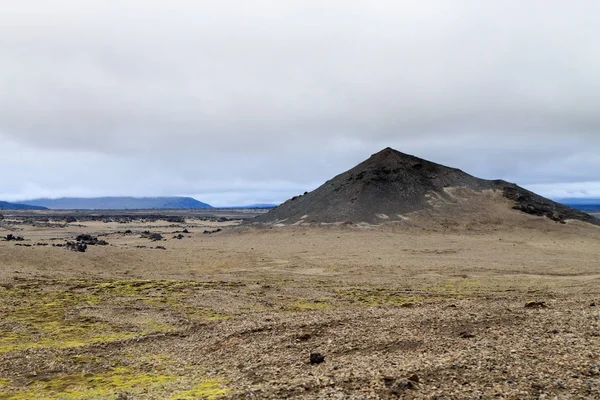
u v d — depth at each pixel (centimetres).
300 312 4119
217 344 2973
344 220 15650
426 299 5009
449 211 16500
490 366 1980
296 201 19638
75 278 6719
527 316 2934
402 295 5403
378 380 1889
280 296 5441
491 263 8956
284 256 10131
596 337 2308
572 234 14050
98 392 2186
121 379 2422
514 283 6488
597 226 15725
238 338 3014
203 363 2617
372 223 15275
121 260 8750
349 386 1867
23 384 2389
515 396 1670
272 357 2533
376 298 5188
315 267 8662
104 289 5803
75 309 4581
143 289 5859
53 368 2672
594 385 1716
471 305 3688
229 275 7688
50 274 6938
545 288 5788
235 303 4984
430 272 7881
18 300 4931
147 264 8700
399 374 1928
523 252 10900
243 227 17612
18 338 3444
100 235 16712
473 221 15588
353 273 7862
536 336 2419
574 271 7825
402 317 3169
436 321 2948
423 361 2112
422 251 10969
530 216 16325
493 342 2372
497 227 15025
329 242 12669
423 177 19312
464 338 2539
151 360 2789
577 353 2077
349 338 2725
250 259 9638
